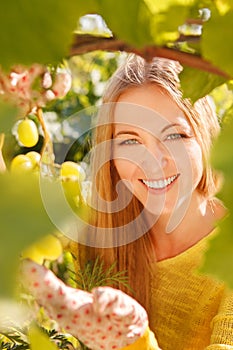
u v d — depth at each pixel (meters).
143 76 2.09
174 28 0.59
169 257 2.17
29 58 0.52
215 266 0.52
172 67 2.12
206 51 0.64
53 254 0.61
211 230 2.17
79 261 1.91
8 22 0.51
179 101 2.08
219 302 2.09
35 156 1.04
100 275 1.70
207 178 2.12
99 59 3.93
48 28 0.52
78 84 3.79
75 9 0.53
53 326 1.21
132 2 0.56
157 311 2.13
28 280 0.66
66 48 0.52
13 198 0.41
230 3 0.65
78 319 0.94
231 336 1.82
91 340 0.99
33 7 0.51
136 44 0.57
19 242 0.41
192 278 2.13
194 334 2.11
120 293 1.04
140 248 2.13
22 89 0.72
